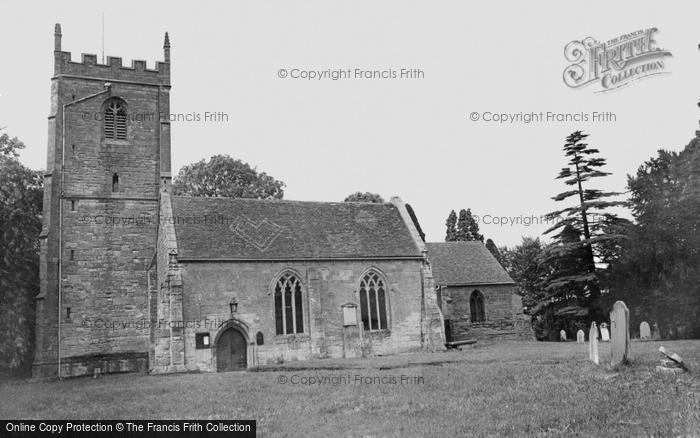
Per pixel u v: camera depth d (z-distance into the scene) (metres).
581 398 15.59
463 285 53.84
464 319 53.50
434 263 55.72
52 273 40.09
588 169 54.41
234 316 35.75
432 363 29.02
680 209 42.62
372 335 39.59
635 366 19.75
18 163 44.97
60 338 39.69
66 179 41.81
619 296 46.84
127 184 43.56
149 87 45.38
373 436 13.52
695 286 39.56
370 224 44.66
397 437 13.21
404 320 41.00
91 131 43.12
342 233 42.38
